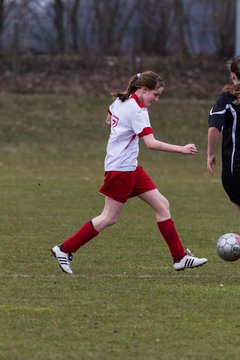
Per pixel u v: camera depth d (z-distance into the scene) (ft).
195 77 301.43
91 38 346.13
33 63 304.09
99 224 76.23
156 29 327.26
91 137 250.98
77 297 67.15
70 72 301.22
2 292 68.80
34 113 264.52
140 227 111.86
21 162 218.79
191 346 53.52
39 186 164.86
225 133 74.79
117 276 76.59
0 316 60.64
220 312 62.54
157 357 51.13
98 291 69.56
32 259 85.40
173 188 166.20
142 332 56.70
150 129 73.15
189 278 76.23
